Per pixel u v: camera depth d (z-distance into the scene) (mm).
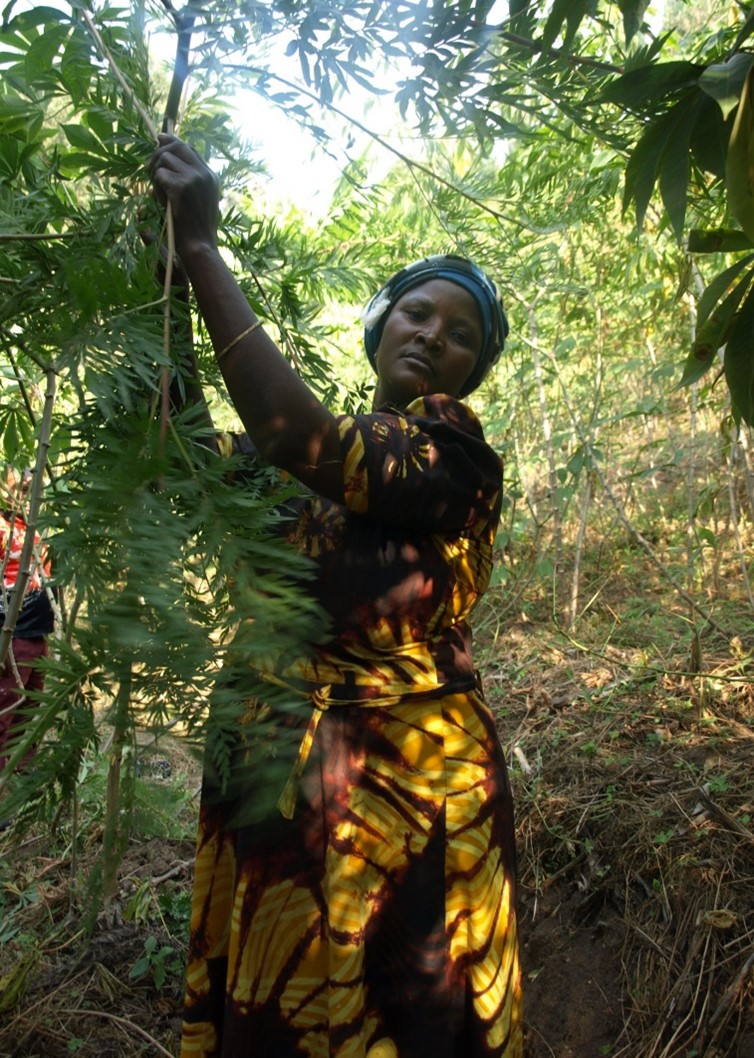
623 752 2359
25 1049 1728
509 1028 1125
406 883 1073
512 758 2479
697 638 2578
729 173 895
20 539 2369
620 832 2039
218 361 934
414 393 1203
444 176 1412
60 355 709
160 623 570
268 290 1215
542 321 3705
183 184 905
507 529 3750
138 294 730
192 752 589
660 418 4680
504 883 1144
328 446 961
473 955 1102
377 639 1084
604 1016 1776
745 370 1191
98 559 594
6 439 1460
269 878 1076
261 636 623
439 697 1116
